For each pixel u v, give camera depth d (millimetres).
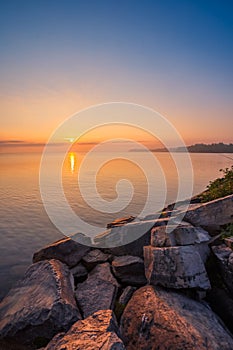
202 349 4234
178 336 4523
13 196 61844
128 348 4945
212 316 5414
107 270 8102
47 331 5488
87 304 6387
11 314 5922
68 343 4301
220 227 7898
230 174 11430
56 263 7883
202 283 5984
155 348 4594
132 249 8586
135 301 5988
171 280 6078
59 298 5922
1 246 26406
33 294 6422
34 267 7656
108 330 4605
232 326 5496
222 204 8023
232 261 6031
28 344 5496
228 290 6070
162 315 5098
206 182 50844
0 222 37250
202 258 6824
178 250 6340
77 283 8195
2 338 5594
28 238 29594
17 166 178500
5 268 19438
